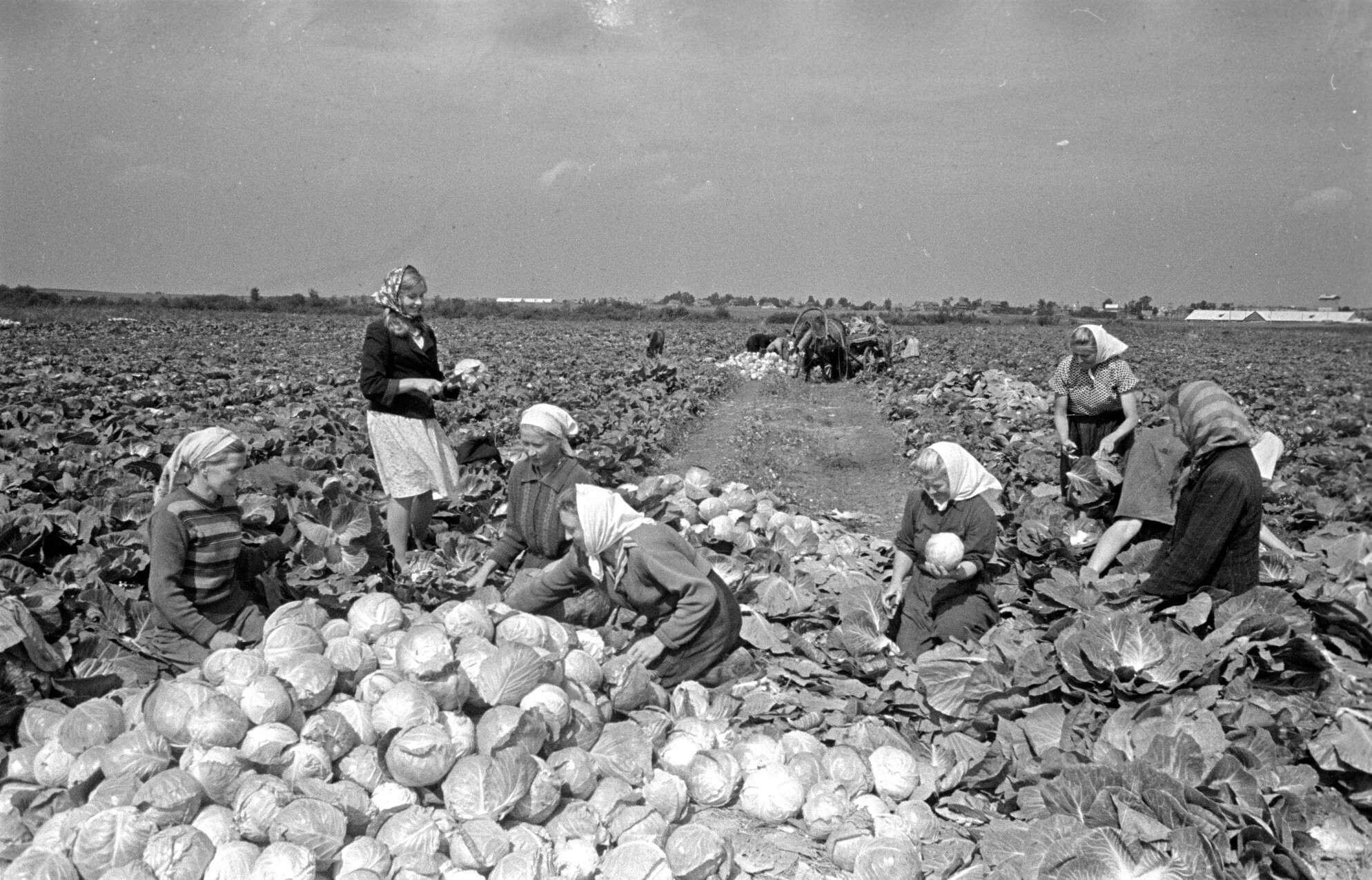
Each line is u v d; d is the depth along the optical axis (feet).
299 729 13.80
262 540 22.85
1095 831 12.67
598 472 40.81
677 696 17.07
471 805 12.89
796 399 82.48
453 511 30.01
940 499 20.20
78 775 13.37
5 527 23.12
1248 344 103.30
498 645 16.26
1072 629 16.94
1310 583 18.71
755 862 13.67
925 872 13.46
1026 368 106.01
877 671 18.84
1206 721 14.76
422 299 25.25
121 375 78.02
